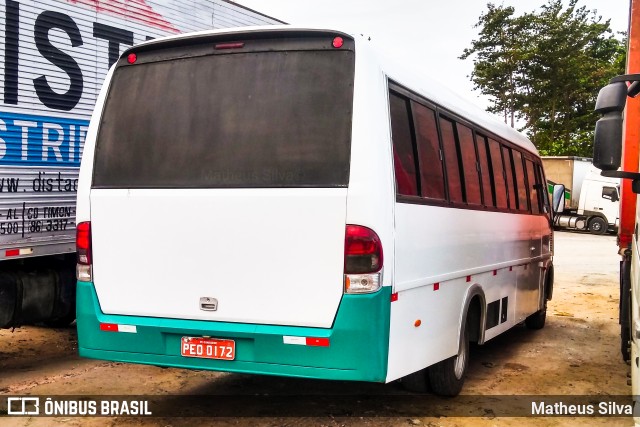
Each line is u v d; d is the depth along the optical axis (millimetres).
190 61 4855
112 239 4809
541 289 9336
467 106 6582
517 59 46594
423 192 5047
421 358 4980
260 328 4387
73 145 6832
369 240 4203
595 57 49406
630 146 5770
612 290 13703
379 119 4391
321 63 4504
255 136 4535
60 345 7688
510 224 7594
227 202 4492
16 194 6230
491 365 7406
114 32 7215
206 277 4535
